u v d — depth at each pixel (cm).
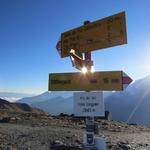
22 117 528
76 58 121
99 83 114
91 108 114
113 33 113
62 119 548
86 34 120
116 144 271
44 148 229
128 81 109
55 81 122
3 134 277
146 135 418
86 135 114
